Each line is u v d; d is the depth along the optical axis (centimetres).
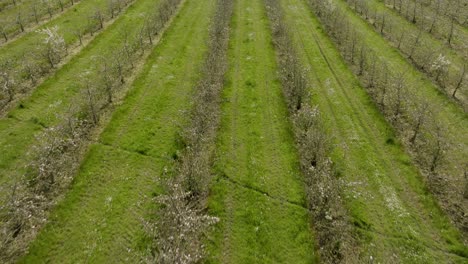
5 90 2531
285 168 2220
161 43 3522
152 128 2447
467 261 1733
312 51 3575
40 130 2320
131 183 2031
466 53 3525
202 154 2203
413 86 3012
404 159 2294
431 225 1903
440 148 2348
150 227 1684
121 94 2748
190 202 1903
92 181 2017
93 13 3944
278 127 2562
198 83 2911
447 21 4194
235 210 1925
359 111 2752
